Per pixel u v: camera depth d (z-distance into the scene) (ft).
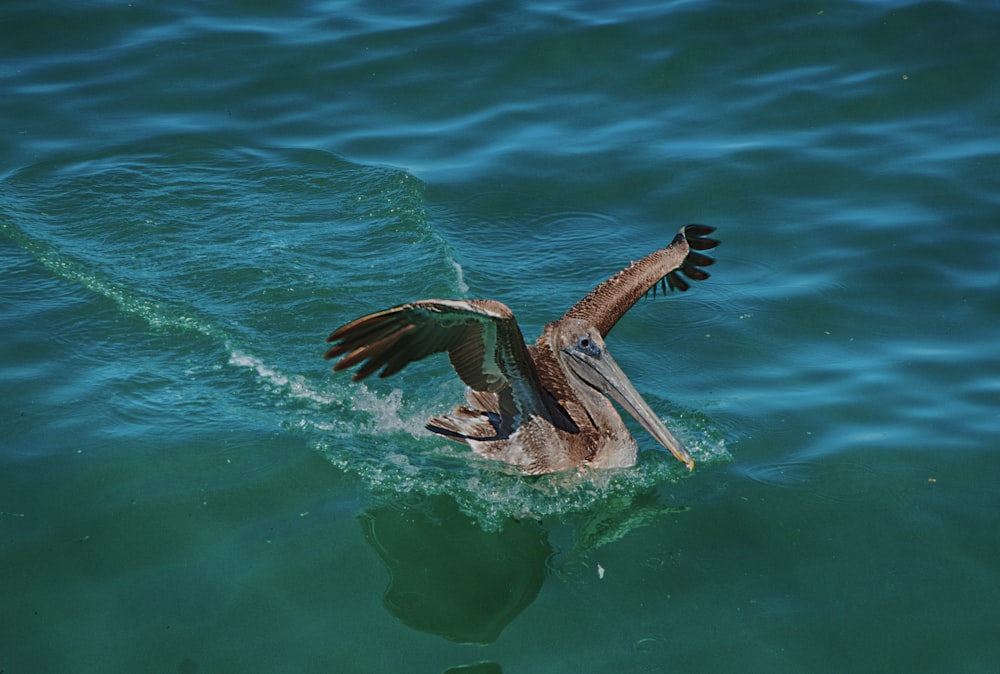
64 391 39.70
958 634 30.19
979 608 31.12
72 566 32.12
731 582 32.32
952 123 56.49
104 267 46.80
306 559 32.96
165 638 29.86
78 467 35.99
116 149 55.36
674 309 46.14
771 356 43.01
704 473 37.32
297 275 46.68
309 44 64.39
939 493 35.58
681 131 57.31
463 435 39.40
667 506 36.14
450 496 37.01
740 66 61.26
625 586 32.45
